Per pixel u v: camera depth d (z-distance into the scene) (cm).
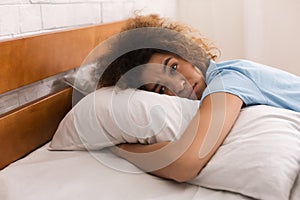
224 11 233
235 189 78
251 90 100
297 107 105
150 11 203
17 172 88
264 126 86
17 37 99
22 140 99
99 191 80
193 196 79
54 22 121
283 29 216
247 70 108
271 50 221
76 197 78
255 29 219
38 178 85
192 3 238
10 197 79
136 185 83
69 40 118
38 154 100
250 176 77
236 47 236
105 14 156
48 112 109
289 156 79
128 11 177
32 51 101
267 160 78
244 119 90
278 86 109
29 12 109
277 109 94
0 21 97
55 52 112
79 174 87
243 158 80
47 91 119
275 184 74
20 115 98
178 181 82
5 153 93
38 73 104
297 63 218
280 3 213
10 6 101
